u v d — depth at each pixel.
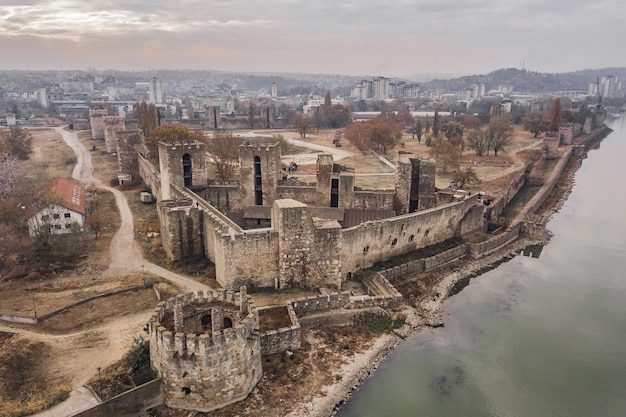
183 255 74.50
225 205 97.31
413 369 54.50
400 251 81.00
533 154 185.38
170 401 42.72
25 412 39.03
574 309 70.75
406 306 67.75
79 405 40.38
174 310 44.81
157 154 137.38
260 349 49.06
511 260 89.69
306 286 65.25
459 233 92.44
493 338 62.09
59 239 79.69
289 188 94.00
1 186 101.44
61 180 107.75
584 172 175.38
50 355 48.56
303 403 46.56
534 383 53.44
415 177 93.12
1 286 64.38
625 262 89.25
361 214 86.44
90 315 56.81
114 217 97.44
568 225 111.62
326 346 56.41
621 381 54.47
